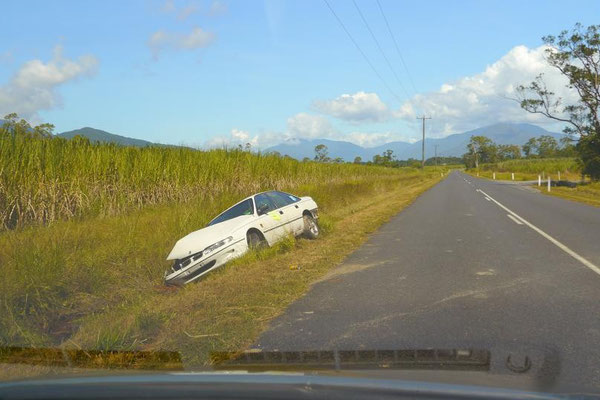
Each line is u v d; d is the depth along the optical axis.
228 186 19.53
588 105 41.47
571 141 43.41
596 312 6.15
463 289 7.54
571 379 3.97
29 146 12.77
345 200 24.08
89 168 14.22
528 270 8.78
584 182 44.75
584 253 10.30
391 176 56.91
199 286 8.23
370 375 3.14
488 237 12.98
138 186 15.79
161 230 11.69
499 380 3.21
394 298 7.14
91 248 9.90
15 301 7.12
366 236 13.80
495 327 5.61
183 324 6.05
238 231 10.46
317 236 13.64
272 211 11.85
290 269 9.30
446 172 130.50
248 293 7.45
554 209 20.84
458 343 5.04
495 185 46.88
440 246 11.73
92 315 7.15
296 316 6.40
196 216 12.93
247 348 5.19
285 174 24.05
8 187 11.65
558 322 5.76
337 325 5.93
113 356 5.15
